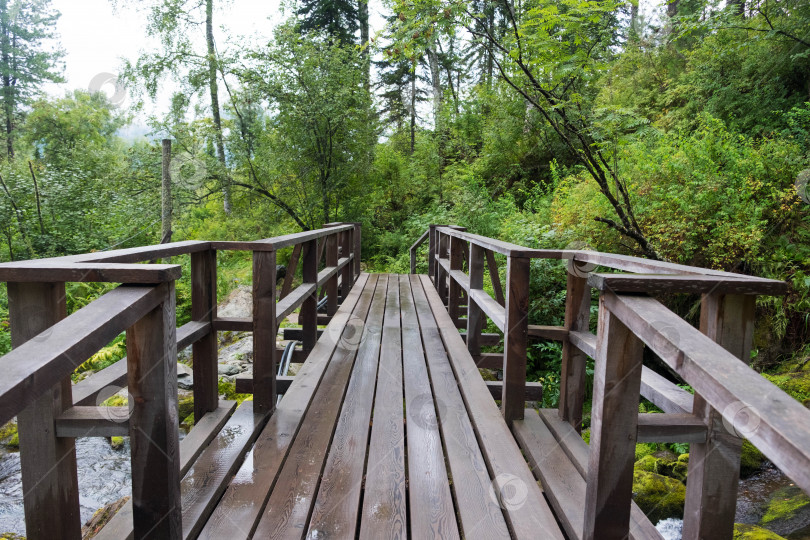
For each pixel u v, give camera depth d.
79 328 0.89
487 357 3.64
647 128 4.58
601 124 4.49
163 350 1.18
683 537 1.29
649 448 3.76
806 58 6.42
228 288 10.33
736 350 1.17
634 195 5.86
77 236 11.45
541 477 1.95
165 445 1.20
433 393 2.91
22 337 1.24
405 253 12.09
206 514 1.66
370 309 5.38
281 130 12.44
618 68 8.80
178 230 14.06
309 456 2.09
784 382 4.15
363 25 18.05
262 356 2.47
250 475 1.90
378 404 2.72
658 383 1.67
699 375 0.83
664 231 5.46
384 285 7.28
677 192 5.62
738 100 7.19
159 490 1.20
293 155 12.56
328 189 12.98
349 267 7.01
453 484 1.89
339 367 3.37
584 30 4.25
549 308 5.25
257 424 2.34
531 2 4.37
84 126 19.19
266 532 1.56
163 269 1.14
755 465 3.15
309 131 12.37
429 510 1.72
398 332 4.37
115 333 0.96
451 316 5.09
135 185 12.14
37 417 1.24
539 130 10.65
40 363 0.75
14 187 11.26
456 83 22.53
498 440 2.24
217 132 12.73
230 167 12.77
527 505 1.73
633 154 6.31
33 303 1.23
